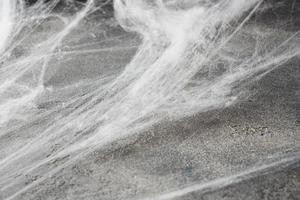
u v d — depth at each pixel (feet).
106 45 21.13
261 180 12.31
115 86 17.70
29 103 16.81
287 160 13.05
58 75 18.71
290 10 23.80
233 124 14.85
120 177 12.73
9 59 20.22
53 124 15.49
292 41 20.59
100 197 12.02
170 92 17.10
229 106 15.88
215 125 14.85
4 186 12.66
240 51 19.97
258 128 14.57
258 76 17.80
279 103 15.93
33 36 22.25
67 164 13.41
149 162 13.28
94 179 12.72
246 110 15.58
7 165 13.52
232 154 13.43
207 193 11.94
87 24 23.40
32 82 18.28
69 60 19.85
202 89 17.17
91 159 13.56
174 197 11.87
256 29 21.90
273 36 21.16
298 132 14.29
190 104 16.20
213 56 19.66
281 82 17.28
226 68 18.63
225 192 11.94
